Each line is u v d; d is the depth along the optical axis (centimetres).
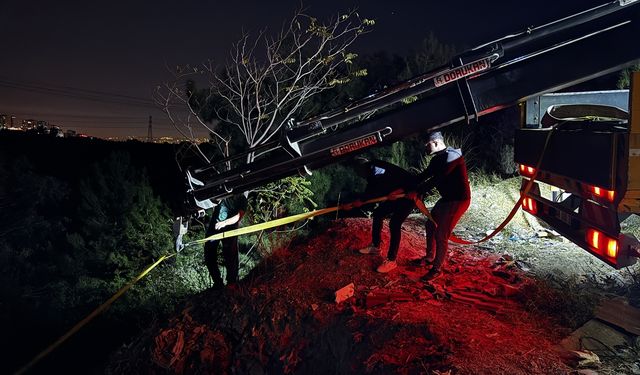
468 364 435
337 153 500
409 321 515
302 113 1529
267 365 566
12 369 1217
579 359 448
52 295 1560
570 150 530
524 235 832
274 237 1283
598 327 498
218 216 706
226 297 660
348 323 543
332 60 1355
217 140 1531
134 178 1692
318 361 540
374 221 695
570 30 457
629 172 433
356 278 654
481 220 930
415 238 815
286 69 1431
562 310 539
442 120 483
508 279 637
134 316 1269
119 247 1609
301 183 1348
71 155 3081
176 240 586
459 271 670
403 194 642
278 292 637
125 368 630
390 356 473
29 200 1923
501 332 495
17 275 1644
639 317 509
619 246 479
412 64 1855
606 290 592
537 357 446
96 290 1502
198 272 1345
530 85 465
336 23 1341
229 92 1482
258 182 535
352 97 1634
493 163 1452
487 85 470
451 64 461
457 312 541
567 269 664
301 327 578
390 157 1504
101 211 1627
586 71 456
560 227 595
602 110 654
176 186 1703
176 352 613
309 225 1562
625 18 448
